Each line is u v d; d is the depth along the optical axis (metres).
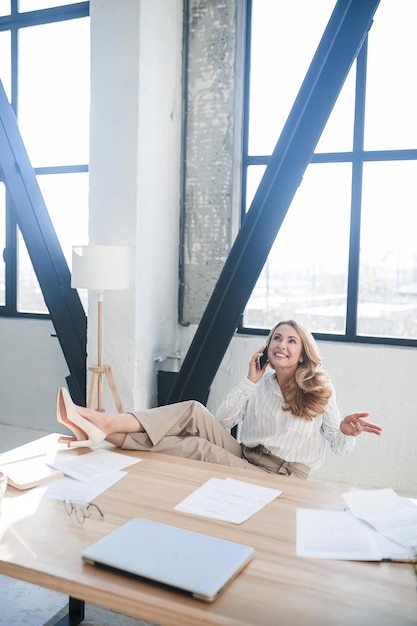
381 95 3.77
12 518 1.47
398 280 3.81
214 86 4.16
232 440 2.58
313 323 4.07
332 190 3.94
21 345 4.93
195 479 1.80
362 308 3.92
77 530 1.40
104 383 4.03
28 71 4.80
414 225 3.74
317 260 4.02
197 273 4.33
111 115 3.82
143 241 3.89
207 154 4.22
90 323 4.05
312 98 3.16
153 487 1.71
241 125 4.17
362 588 1.16
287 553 1.30
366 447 3.84
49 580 1.18
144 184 3.86
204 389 3.69
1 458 1.95
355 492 1.70
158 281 4.12
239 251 3.51
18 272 5.03
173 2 4.07
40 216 4.41
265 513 1.54
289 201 3.28
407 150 3.71
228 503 1.60
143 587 1.13
